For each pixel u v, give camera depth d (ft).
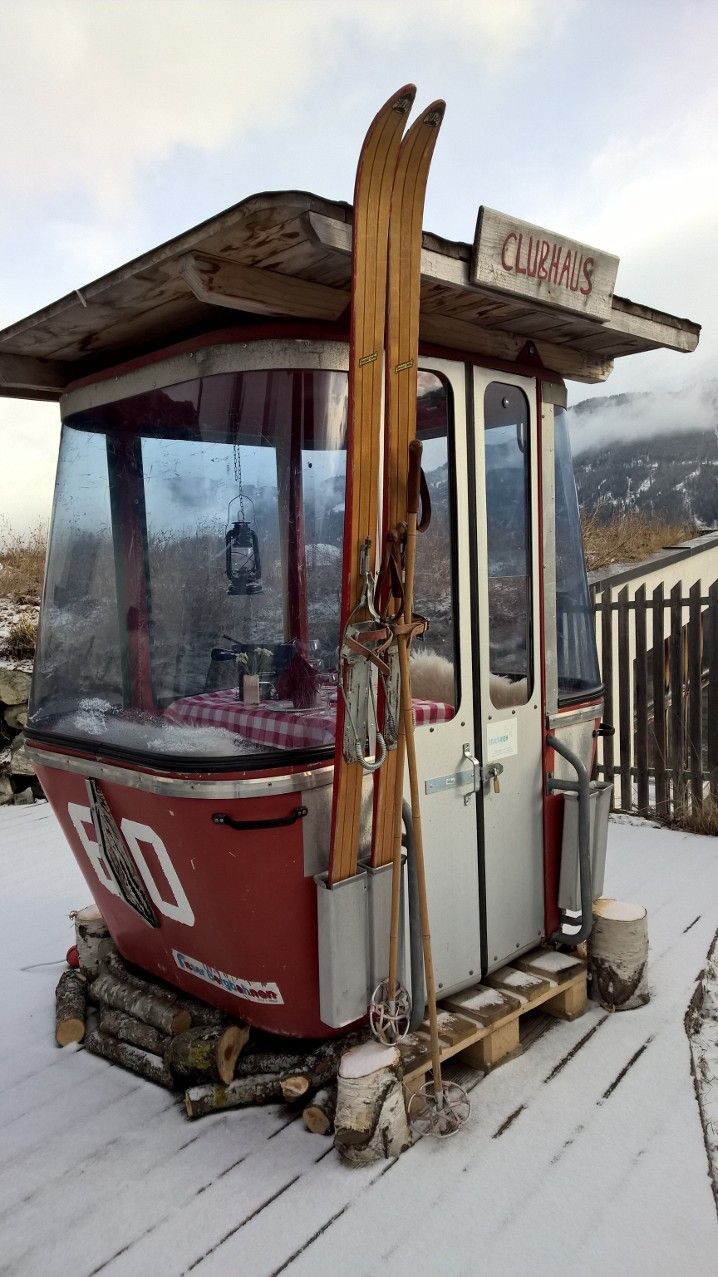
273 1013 8.20
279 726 7.55
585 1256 6.39
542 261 7.78
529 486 9.62
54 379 9.57
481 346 8.82
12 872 16.03
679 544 31.94
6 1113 8.49
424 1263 6.35
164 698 8.02
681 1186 7.08
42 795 21.49
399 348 6.96
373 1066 7.41
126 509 8.57
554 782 9.86
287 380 7.62
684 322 9.97
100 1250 6.64
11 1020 10.41
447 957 8.80
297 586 7.86
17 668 21.56
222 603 7.79
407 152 6.45
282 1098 8.37
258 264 6.77
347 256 6.55
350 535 6.97
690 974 10.84
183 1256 6.54
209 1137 7.93
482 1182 7.18
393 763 7.71
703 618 18.22
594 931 10.03
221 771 7.22
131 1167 7.57
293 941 7.80
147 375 8.25
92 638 8.90
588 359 10.32
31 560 28.91
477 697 8.96
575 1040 9.37
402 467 7.23
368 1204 6.96
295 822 7.52
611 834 17.15
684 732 18.22
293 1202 7.02
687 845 16.28
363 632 7.04
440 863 8.64
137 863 8.50
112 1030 9.35
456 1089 8.36
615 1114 8.04
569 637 10.44
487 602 9.06
